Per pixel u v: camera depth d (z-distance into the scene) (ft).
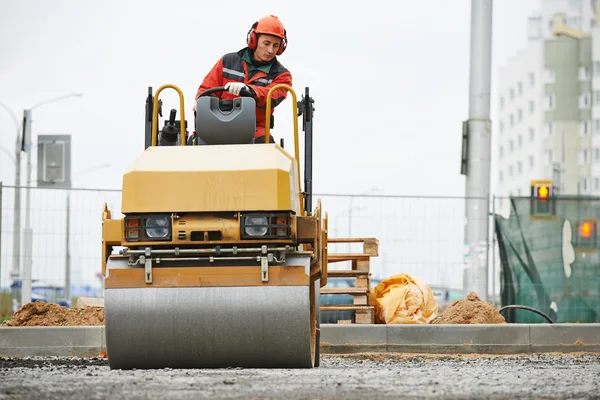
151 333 67.97
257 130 84.89
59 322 107.96
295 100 77.46
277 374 64.34
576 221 143.33
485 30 141.08
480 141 141.28
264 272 67.62
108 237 70.13
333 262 116.06
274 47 87.51
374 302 115.14
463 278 140.67
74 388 54.24
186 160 69.62
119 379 59.77
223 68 88.38
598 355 98.99
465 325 102.17
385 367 76.79
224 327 67.67
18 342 99.25
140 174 68.49
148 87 83.25
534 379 62.28
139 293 68.03
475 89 141.38
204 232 67.97
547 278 142.72
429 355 99.86
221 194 67.77
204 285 67.87
